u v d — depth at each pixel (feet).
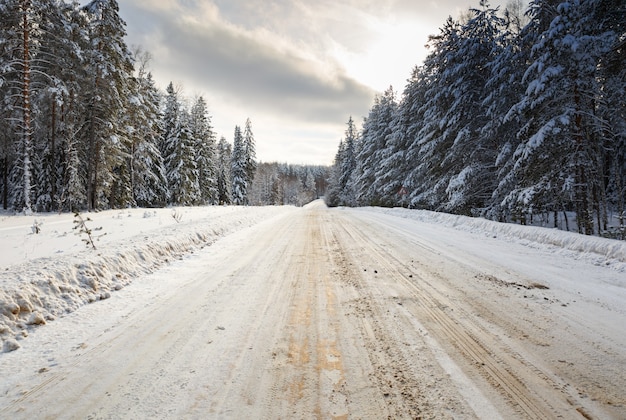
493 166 51.34
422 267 19.26
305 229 38.37
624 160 52.29
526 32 41.52
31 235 29.99
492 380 7.98
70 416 6.84
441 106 58.75
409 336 10.39
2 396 7.52
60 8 61.87
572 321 11.52
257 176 259.60
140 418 6.75
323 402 7.20
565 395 7.39
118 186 83.56
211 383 7.97
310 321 11.62
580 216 39.88
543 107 37.35
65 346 9.96
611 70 38.75
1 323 10.57
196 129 123.85
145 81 92.32
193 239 26.30
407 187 79.05
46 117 64.49
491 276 17.25
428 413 6.80
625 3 34.91
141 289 15.40
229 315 12.25
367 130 133.18
